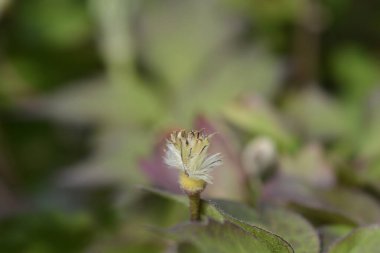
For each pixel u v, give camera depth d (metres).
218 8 0.43
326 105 0.39
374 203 0.28
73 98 0.41
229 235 0.24
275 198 0.28
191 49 0.42
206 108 0.38
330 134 0.37
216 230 0.24
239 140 0.34
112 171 0.37
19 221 0.39
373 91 0.35
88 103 0.41
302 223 0.25
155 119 0.40
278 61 0.40
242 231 0.23
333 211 0.27
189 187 0.24
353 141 0.35
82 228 0.38
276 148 0.33
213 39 0.42
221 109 0.36
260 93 0.39
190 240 0.25
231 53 0.41
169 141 0.24
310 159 0.32
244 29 0.43
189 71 0.41
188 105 0.38
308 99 0.39
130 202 0.36
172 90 0.41
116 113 0.40
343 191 0.29
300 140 0.36
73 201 0.39
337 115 0.38
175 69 0.42
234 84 0.39
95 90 0.41
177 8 0.43
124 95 0.41
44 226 0.38
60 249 0.38
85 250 0.36
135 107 0.40
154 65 0.42
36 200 0.40
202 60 0.42
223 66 0.40
